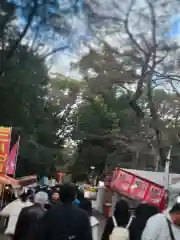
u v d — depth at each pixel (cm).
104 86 3559
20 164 3138
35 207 727
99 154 5078
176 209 547
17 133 2731
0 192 1855
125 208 625
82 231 480
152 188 1816
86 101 4638
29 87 2631
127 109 3853
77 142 5334
